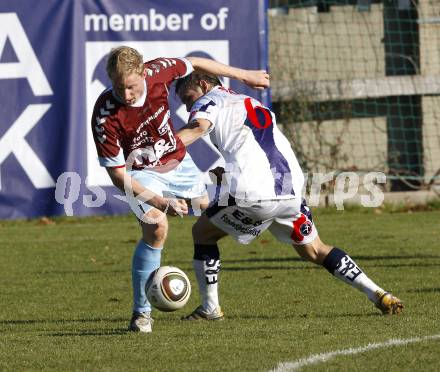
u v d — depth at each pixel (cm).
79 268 3575
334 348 1970
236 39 4859
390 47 5753
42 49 4744
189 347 2028
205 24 4844
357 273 2422
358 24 5750
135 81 2084
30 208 4781
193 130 2319
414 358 1858
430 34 5712
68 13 4750
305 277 3225
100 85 4784
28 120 4738
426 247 3850
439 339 2044
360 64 5731
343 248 3859
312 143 5591
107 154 2198
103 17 4778
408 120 5728
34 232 4550
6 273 3491
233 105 2361
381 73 5725
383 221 4762
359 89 5578
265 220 2366
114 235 4422
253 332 2208
